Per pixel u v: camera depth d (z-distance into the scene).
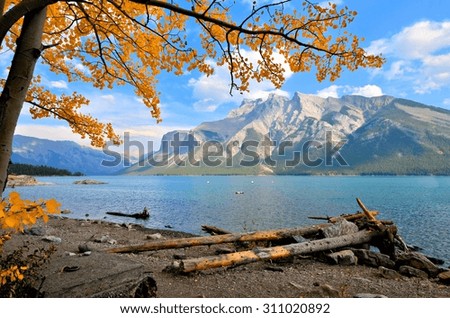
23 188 91.62
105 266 4.54
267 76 5.91
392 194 69.00
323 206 40.59
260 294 6.41
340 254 9.89
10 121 4.11
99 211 34.16
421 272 8.92
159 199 53.47
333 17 5.08
